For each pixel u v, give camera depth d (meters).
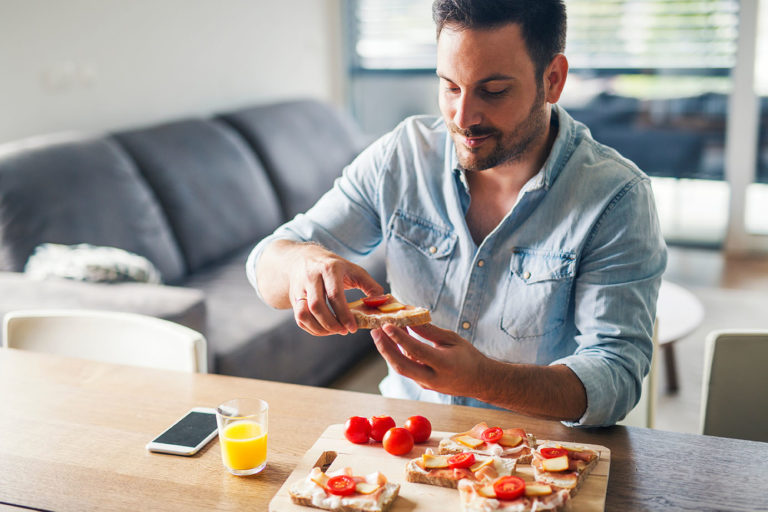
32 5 2.76
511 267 1.30
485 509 0.91
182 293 2.19
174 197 2.94
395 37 4.73
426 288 1.39
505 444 1.05
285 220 3.51
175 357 1.47
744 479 1.01
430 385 1.08
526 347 1.32
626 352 1.17
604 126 4.40
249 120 3.56
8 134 2.73
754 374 1.39
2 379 1.35
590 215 1.23
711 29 4.05
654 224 1.24
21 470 1.07
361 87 4.92
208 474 1.05
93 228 2.56
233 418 1.04
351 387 2.88
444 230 1.36
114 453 1.11
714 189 4.30
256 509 0.97
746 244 4.31
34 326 1.56
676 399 2.78
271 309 2.61
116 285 2.25
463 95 1.12
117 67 3.18
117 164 2.75
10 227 2.36
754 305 3.59
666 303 2.71
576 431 1.15
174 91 3.52
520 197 1.26
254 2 4.02
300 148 3.73
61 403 1.26
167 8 3.42
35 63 2.81
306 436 1.15
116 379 1.35
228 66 3.87
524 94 1.13
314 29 4.63
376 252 3.11
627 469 1.04
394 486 0.97
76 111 3.01
